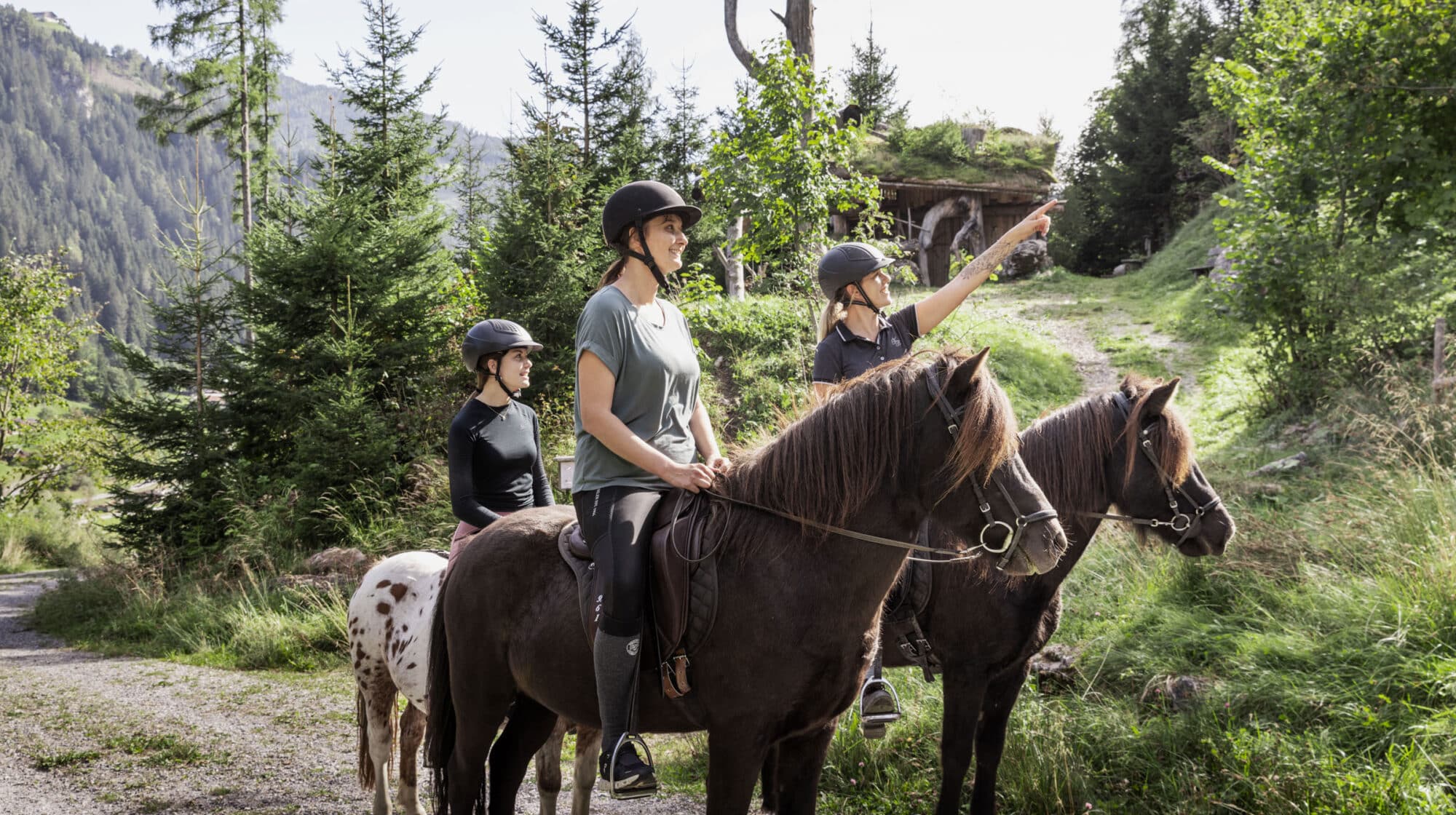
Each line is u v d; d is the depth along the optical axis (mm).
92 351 49156
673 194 2596
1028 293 21547
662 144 22328
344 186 13820
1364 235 9867
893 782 4180
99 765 5137
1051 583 3361
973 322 15352
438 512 9719
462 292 13562
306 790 4695
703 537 2508
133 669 7828
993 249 3475
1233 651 4641
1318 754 3623
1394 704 3773
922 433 2338
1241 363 12789
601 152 19656
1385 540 4977
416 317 12109
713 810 2480
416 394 11695
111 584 10773
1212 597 5320
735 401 11703
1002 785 3982
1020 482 2271
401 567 3889
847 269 3537
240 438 11797
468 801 3020
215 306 12055
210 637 8734
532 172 13078
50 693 6902
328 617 8219
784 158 11797
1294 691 4062
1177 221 32938
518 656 2801
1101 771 3986
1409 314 8859
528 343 3715
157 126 23219
